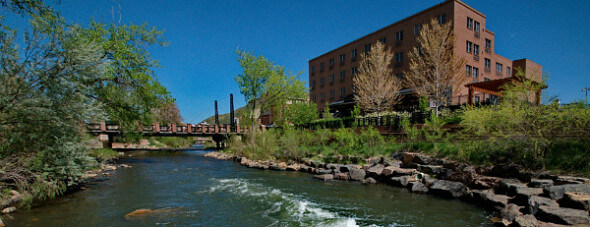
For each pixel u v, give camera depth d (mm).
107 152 23344
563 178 7062
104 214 7098
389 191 9578
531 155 8602
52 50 7855
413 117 15781
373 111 25656
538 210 5703
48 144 8039
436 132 13047
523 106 8859
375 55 24750
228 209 7625
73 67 8008
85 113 8328
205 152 30375
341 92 38344
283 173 14289
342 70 38281
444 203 7910
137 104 16641
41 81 7629
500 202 6992
